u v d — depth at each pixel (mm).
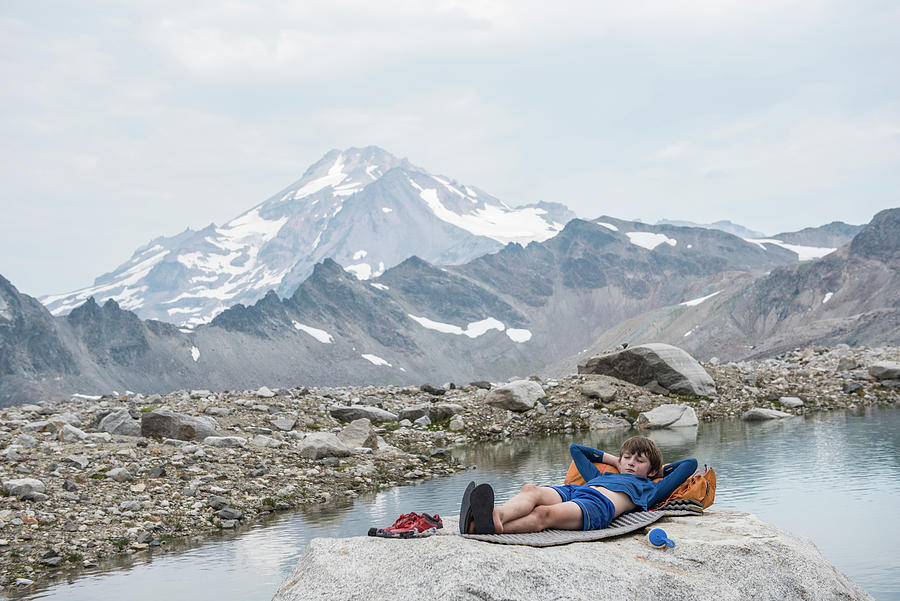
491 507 5727
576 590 5148
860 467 14453
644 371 27578
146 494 13266
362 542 5848
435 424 23797
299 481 15359
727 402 26391
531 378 29000
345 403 24953
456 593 4805
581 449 7504
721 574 5820
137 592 8828
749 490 12844
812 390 27688
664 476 7625
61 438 16406
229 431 19062
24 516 11664
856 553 8820
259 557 10156
